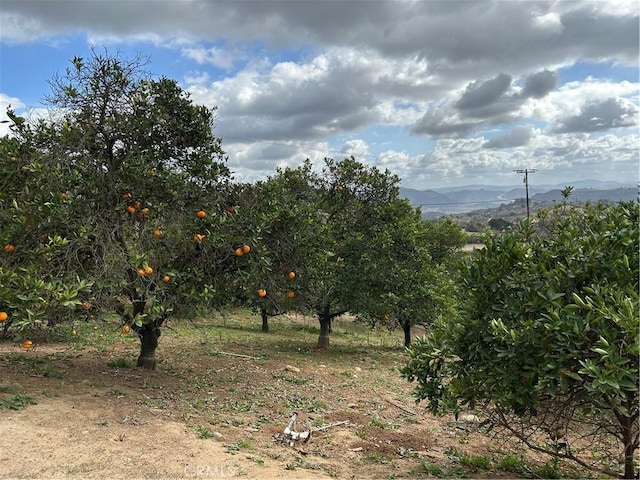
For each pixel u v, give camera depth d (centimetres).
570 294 419
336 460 525
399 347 1628
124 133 712
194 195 731
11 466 385
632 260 412
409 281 1333
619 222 448
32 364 779
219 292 738
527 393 418
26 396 566
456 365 473
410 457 565
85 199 647
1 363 766
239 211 718
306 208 827
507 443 658
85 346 1043
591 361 364
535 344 397
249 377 901
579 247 433
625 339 367
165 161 764
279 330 1873
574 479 498
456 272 528
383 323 1341
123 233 670
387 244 1309
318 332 1966
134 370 820
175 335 1343
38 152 639
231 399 727
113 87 706
